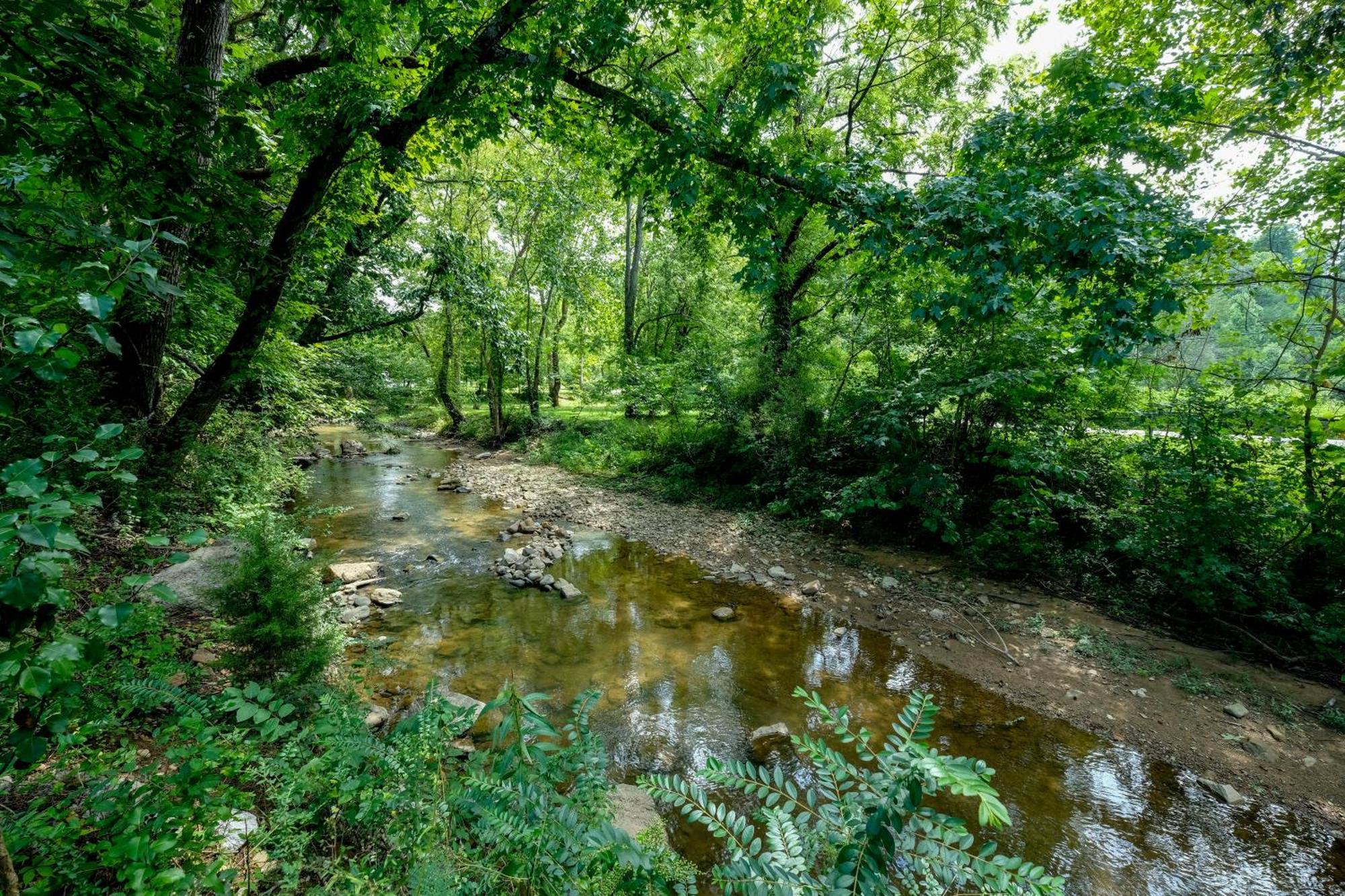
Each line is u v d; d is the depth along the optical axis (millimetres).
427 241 12023
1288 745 4543
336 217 8062
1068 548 7883
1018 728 4797
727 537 10125
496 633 6238
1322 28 5750
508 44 5426
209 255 3422
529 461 17359
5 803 2096
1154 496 7090
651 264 22266
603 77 5578
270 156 6504
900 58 11461
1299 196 6336
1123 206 3793
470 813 1856
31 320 1342
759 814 1500
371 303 12609
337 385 13078
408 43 7324
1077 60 5871
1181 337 7535
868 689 5340
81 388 4184
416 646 5855
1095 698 5223
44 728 1818
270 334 7414
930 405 8320
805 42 5500
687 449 13500
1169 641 6207
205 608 4621
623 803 3596
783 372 11852
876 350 10078
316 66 6039
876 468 9609
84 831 1764
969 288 4113
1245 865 3447
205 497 5996
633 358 17734
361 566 7949
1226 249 6816
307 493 11680
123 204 2406
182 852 1660
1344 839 3656
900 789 1244
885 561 8648
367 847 2371
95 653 1330
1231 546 6367
